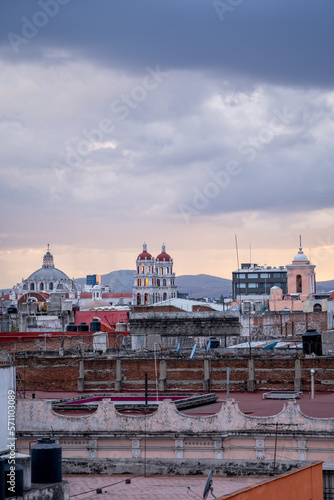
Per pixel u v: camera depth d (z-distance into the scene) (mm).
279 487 35250
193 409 57719
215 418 51531
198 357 68500
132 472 51469
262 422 51156
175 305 149000
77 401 60500
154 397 60812
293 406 51062
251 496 33562
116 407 56656
